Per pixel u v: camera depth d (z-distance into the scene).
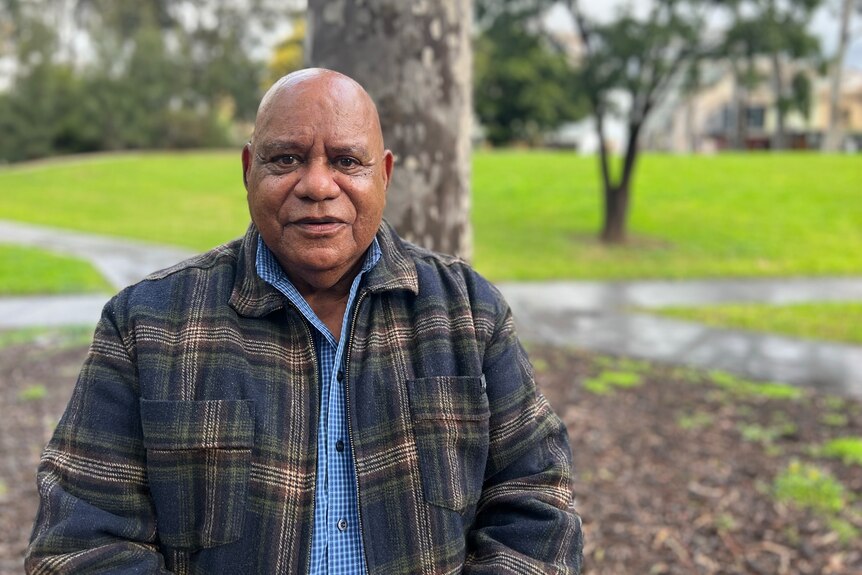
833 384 6.44
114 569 1.29
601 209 18.08
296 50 43.06
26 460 4.30
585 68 13.62
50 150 37.06
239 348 1.39
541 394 1.61
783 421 5.31
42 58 37.56
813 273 12.73
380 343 1.46
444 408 1.43
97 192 22.33
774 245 14.84
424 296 1.50
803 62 12.98
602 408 5.43
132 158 29.33
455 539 1.41
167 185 23.34
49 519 1.31
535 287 11.17
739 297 10.65
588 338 8.05
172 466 1.33
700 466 4.41
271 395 1.38
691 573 3.25
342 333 1.45
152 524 1.37
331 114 1.36
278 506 1.35
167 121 38.91
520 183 21.02
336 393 1.43
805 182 20.38
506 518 1.49
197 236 15.84
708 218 17.06
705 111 51.62
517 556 1.43
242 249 1.50
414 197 2.47
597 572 3.24
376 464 1.40
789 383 6.47
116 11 43.81
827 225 16.42
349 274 1.49
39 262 12.22
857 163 23.00
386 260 1.49
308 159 1.36
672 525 3.67
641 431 4.98
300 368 1.42
